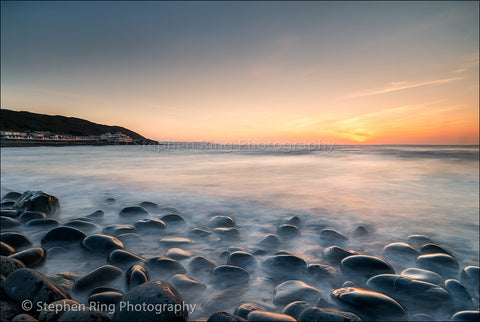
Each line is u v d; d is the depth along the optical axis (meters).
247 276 2.25
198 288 2.05
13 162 16.09
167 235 3.45
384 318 1.70
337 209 5.00
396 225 4.05
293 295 1.95
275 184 8.01
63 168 12.58
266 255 2.84
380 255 2.90
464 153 24.91
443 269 2.51
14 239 2.81
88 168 12.73
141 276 1.98
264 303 1.92
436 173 10.91
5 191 6.62
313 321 1.56
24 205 4.26
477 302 1.98
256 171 11.65
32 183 7.92
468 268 2.37
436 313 1.83
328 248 2.90
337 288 2.16
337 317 1.55
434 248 2.94
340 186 7.67
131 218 4.18
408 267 2.61
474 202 5.68
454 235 3.64
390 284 2.07
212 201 5.62
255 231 3.70
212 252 2.91
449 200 5.87
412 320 1.78
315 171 11.72
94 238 2.81
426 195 6.43
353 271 2.37
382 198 6.05
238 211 4.82
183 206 5.17
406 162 16.48
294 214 4.64
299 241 3.31
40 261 2.44
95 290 1.93
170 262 2.36
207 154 27.97
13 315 1.58
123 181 8.47
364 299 1.80
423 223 4.16
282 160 18.86
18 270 1.84
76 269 2.45
